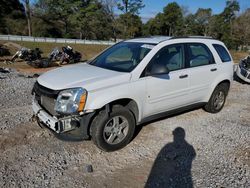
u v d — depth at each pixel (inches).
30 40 1430.9
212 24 2910.9
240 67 430.3
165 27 3161.9
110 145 163.9
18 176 137.8
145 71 175.3
